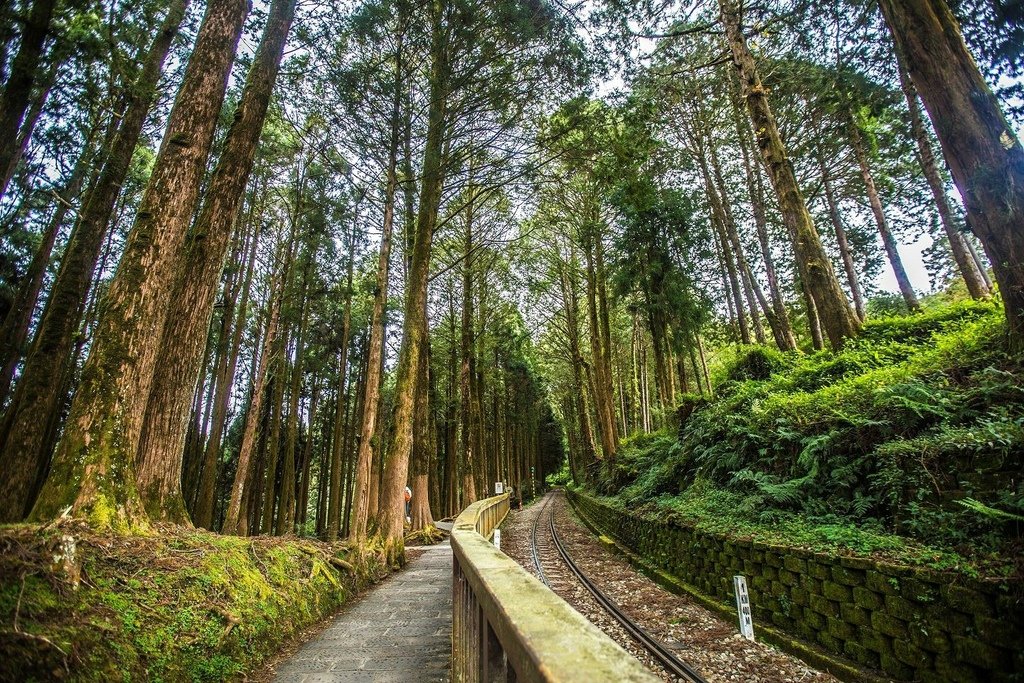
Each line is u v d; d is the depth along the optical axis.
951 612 3.86
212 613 4.04
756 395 10.62
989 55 8.39
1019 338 5.69
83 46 7.11
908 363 7.31
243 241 18.58
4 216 11.07
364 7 9.91
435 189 12.60
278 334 23.05
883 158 16.31
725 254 20.64
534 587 1.55
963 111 5.92
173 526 5.29
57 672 2.70
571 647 0.84
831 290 10.88
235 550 5.25
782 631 5.78
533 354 35.75
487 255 23.34
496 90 11.29
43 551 3.36
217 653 3.77
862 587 4.70
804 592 5.51
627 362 37.50
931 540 4.64
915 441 5.45
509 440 39.97
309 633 5.22
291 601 5.31
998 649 3.51
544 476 58.53
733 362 14.70
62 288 8.66
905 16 6.35
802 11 11.52
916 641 4.10
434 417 25.69
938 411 5.57
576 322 28.53
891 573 4.39
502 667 1.64
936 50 6.12
